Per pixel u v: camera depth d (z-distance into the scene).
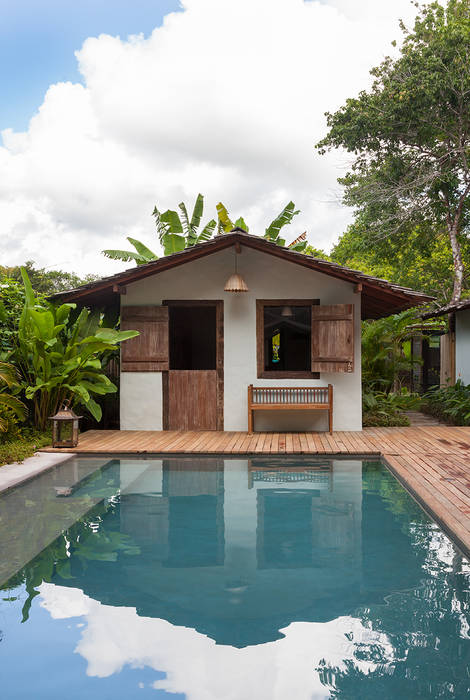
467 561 4.07
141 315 9.80
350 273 9.05
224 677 2.64
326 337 9.36
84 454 7.77
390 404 12.42
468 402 11.76
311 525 4.92
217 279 9.77
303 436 9.11
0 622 3.20
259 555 4.23
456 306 12.08
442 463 6.86
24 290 9.51
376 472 6.90
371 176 19.00
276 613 3.30
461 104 16.31
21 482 6.14
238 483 6.38
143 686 2.59
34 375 9.04
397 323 13.14
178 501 5.67
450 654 2.85
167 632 3.09
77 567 3.99
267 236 15.55
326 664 2.76
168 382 9.85
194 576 3.85
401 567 3.97
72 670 2.72
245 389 9.74
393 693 2.50
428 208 18.69
